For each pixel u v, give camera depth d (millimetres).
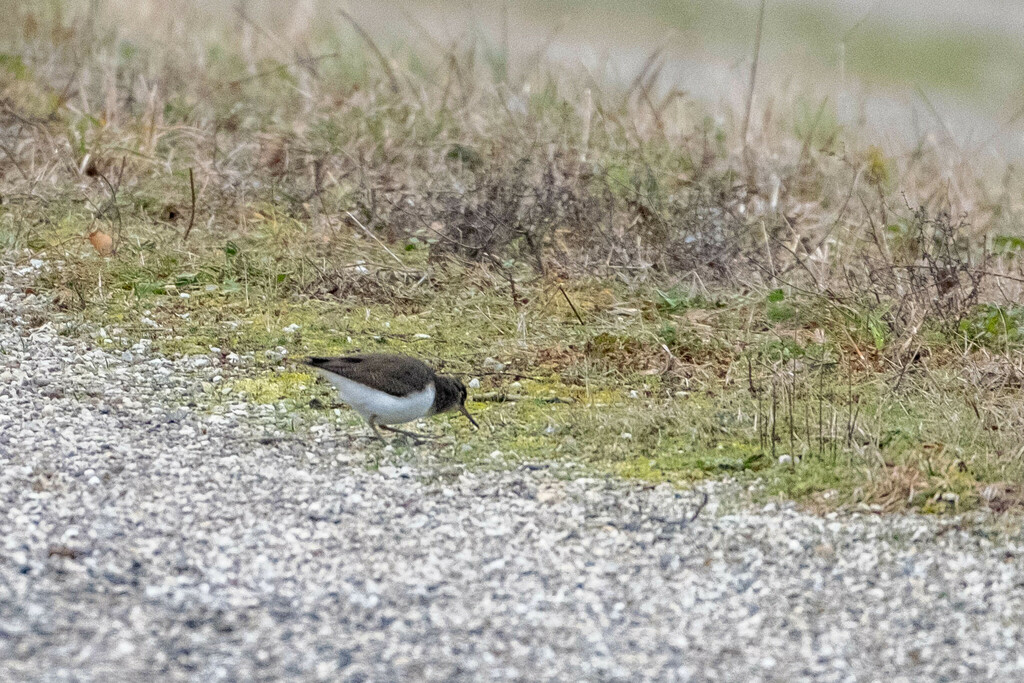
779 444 10430
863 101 20484
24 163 15891
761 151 17906
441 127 17719
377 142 17109
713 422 10820
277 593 7918
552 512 9219
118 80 18500
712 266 14219
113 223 14711
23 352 11625
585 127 17641
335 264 14156
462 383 10977
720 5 38406
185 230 14711
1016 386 11641
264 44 21312
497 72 19641
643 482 9758
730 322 13117
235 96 19141
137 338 12195
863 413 10953
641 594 8148
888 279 13648
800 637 7719
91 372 11352
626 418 10805
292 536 8672
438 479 9727
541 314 13258
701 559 8609
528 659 7355
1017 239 14547
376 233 15070
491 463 10062
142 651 7168
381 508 9188
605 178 16141
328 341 12477
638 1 38031
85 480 9297
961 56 32594
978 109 26219
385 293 13609
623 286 13922
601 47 29422
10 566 7977
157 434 10234
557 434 10672
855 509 9328
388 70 19359
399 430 10578
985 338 12641
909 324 12539
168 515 8852
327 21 23922
